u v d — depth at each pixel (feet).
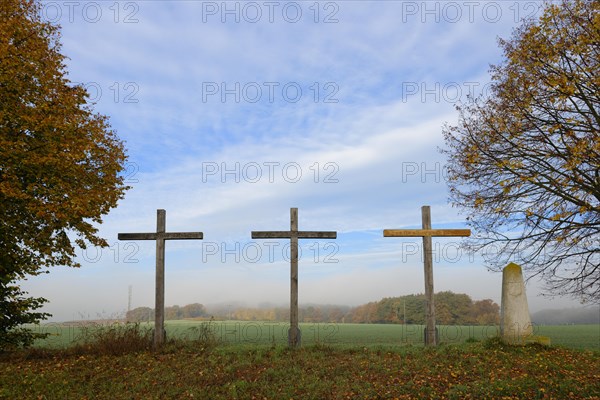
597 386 34.86
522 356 42.91
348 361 43.39
